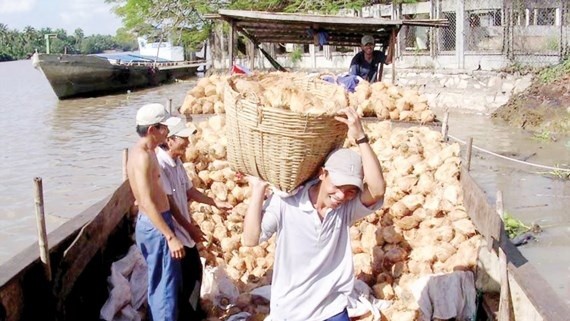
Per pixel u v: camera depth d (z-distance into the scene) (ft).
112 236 17.63
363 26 39.81
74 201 39.93
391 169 20.40
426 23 39.14
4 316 11.86
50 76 102.63
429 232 17.69
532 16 65.92
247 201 19.56
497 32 66.59
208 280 16.58
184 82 132.16
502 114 59.41
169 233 13.51
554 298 11.63
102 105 95.76
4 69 280.92
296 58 89.35
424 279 15.81
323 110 10.52
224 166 20.08
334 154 10.61
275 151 10.67
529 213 31.37
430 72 69.77
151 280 14.16
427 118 26.84
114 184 43.98
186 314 15.16
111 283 15.75
